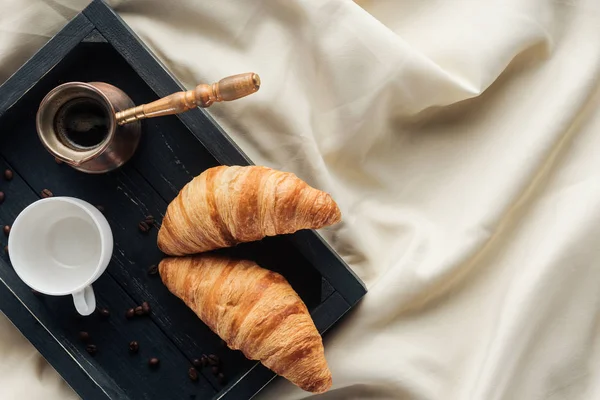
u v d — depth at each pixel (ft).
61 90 2.35
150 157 2.58
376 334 2.65
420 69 2.56
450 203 2.67
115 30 2.47
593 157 2.65
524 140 2.62
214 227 2.36
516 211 2.68
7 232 2.57
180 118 2.47
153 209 2.58
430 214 2.68
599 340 2.65
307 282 2.56
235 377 2.56
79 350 2.56
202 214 2.35
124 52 2.47
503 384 2.61
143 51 2.47
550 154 2.62
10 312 2.53
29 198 2.58
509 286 2.66
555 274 2.60
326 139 2.65
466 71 2.60
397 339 2.65
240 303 2.37
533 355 2.65
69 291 2.40
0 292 2.53
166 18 2.61
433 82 2.58
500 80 2.68
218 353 2.60
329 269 2.50
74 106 2.43
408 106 2.65
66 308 2.58
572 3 2.60
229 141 2.49
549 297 2.62
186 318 2.60
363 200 2.71
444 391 2.65
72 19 2.49
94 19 2.46
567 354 2.64
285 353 2.36
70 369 2.54
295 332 2.36
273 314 2.36
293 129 2.63
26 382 2.68
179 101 2.28
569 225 2.61
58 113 2.43
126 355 2.60
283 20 2.60
